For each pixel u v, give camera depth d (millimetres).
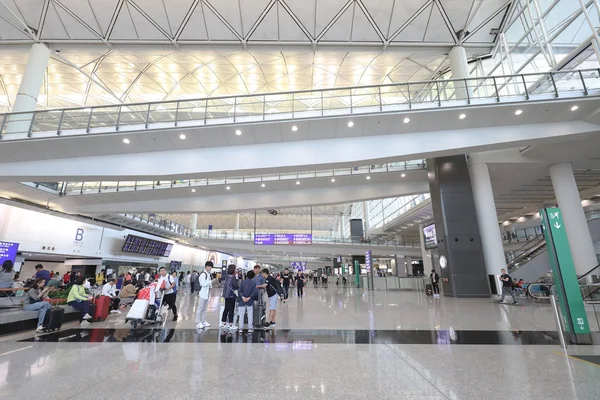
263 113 13516
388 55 20891
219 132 13719
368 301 14703
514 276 18938
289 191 24375
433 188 18094
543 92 12617
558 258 6441
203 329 7320
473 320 8320
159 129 13320
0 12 16031
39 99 26391
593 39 11812
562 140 13227
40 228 21125
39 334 6707
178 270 38969
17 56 19703
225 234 40125
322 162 14141
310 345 5625
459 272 16016
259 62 22156
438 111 12742
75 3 16188
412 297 16984
